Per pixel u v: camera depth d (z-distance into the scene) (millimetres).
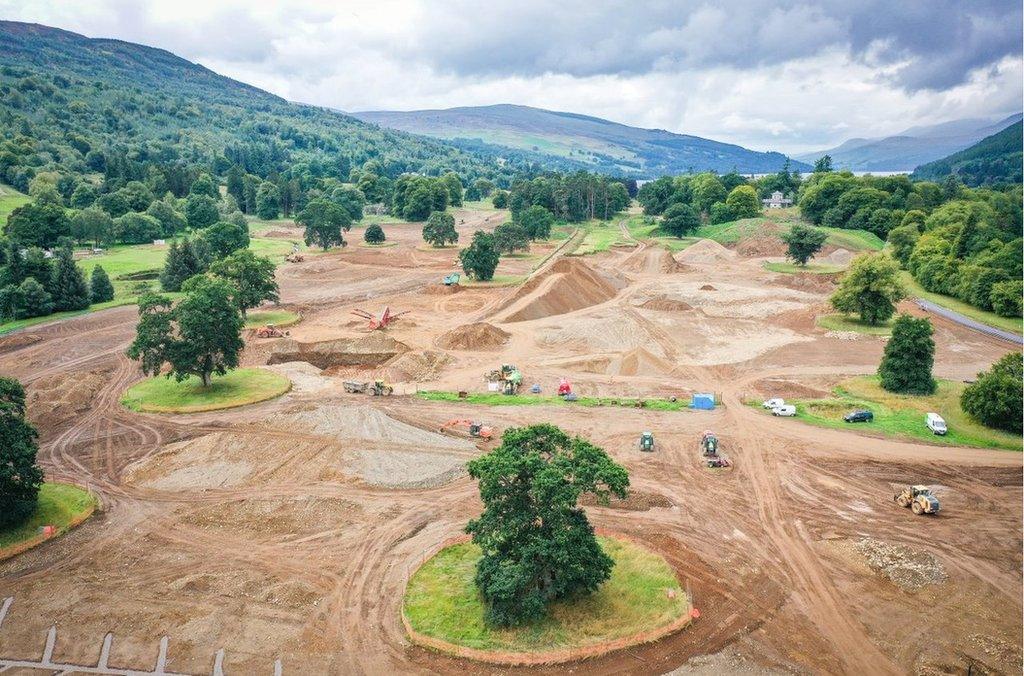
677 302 118250
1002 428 65000
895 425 67000
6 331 100625
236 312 74625
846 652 35500
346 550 45031
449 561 43469
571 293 119938
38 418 67938
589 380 81938
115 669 34094
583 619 37188
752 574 42594
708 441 60344
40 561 43625
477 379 81875
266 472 55875
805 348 96438
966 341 100250
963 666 34562
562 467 36281
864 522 49125
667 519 49656
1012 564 43719
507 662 34312
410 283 141000
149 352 70688
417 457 58375
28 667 34188
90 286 119500
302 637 36500
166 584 41188
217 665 34344
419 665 34406
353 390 76125
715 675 33688
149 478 55031
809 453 61125
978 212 163000
